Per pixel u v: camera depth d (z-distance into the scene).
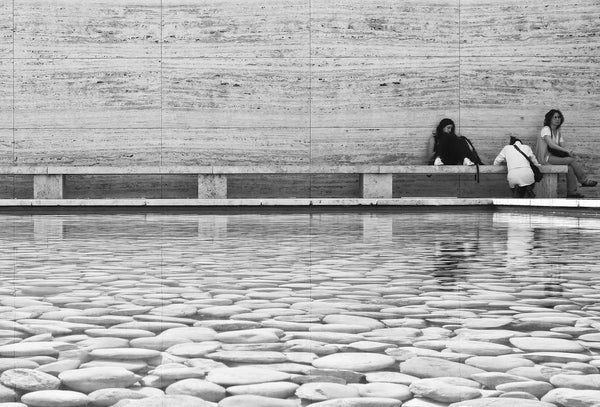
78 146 14.91
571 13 15.14
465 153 14.41
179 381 1.58
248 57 15.02
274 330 2.20
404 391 1.50
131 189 15.16
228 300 2.82
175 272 3.84
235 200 13.21
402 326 2.27
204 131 15.03
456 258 4.64
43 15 14.77
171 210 13.23
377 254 4.91
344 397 1.46
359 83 15.10
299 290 3.13
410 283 3.38
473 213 12.28
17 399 1.44
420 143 15.16
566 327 2.27
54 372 1.65
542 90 15.20
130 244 5.77
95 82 14.88
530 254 4.93
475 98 15.17
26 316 2.44
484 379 1.61
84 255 4.82
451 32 15.11
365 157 15.17
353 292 3.06
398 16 15.05
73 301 2.78
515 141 14.38
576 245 5.66
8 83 14.77
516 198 13.39
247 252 5.06
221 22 14.94
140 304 2.71
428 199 13.38
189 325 2.28
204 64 14.98
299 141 15.12
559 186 15.35
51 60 14.81
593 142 15.27
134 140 14.95
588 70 15.21
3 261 4.43
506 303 2.76
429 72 15.13
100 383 1.56
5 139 14.82
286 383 1.57
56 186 13.88
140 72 14.92
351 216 11.06
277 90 15.06
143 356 1.83
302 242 5.97
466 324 2.31
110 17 14.84
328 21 15.02
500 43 15.16
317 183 15.32
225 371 1.68
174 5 14.90
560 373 1.67
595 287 3.24
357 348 1.93
